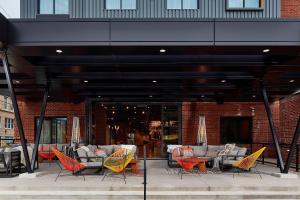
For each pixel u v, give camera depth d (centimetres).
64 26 833
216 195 841
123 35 838
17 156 1095
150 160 1622
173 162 1273
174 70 1107
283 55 948
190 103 1822
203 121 1542
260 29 841
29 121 1884
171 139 1758
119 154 1058
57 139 1872
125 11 1297
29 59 971
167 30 840
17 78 1194
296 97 1543
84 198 836
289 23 840
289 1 1656
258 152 1044
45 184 896
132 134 1750
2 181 944
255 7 1319
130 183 913
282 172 1068
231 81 1254
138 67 1055
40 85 1339
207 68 1064
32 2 1335
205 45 841
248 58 1012
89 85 1310
